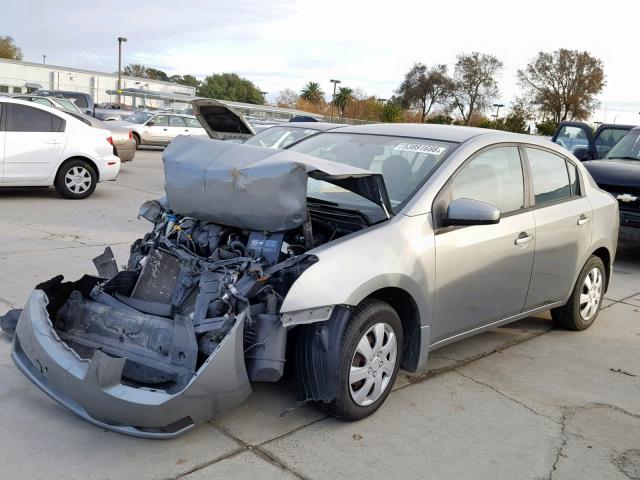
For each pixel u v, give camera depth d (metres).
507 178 4.72
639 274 8.59
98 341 3.69
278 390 4.11
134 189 12.98
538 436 3.85
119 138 15.12
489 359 5.03
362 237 3.73
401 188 4.20
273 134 9.49
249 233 3.87
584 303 5.79
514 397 4.36
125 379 3.42
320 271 3.46
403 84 65.62
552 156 5.30
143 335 3.57
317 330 3.52
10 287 5.73
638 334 5.95
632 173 8.66
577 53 59.62
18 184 10.40
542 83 61.00
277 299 3.43
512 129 60.50
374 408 3.83
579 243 5.39
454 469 3.42
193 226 4.04
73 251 7.28
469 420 3.97
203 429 3.59
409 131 4.86
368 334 3.72
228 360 3.20
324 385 3.53
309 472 3.27
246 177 3.52
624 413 4.27
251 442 3.49
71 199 10.98
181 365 3.35
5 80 52.19
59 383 3.28
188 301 3.68
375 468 3.35
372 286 3.60
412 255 3.87
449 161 4.31
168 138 23.41
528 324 6.01
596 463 3.61
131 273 4.07
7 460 3.17
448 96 64.50
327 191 4.36
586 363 5.11
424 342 4.05
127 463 3.22
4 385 3.93
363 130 5.09
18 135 10.27
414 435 3.72
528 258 4.78
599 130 11.13
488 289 4.49
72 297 3.90
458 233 4.18
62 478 3.06
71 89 56.12
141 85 60.50
